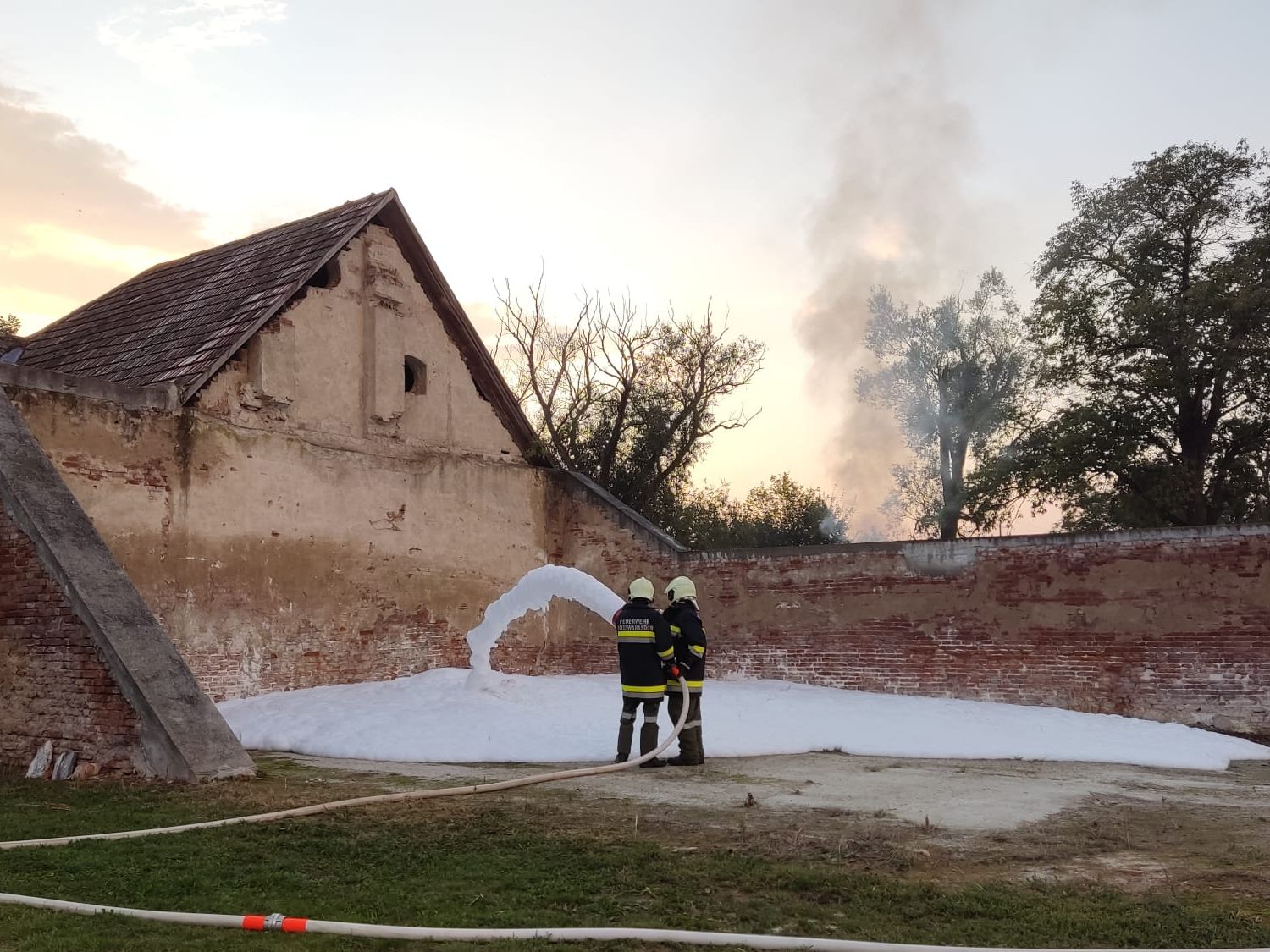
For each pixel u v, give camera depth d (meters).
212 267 18.92
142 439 13.93
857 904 5.30
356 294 17.42
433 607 17.98
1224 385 26.84
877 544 16.95
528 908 5.20
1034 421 30.39
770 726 12.32
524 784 8.90
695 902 5.31
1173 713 14.35
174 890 5.41
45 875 5.70
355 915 5.03
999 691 15.65
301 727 11.90
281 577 15.53
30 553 10.27
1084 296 29.02
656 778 9.44
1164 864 6.30
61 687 9.85
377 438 17.41
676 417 29.09
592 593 13.34
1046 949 4.55
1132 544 14.91
